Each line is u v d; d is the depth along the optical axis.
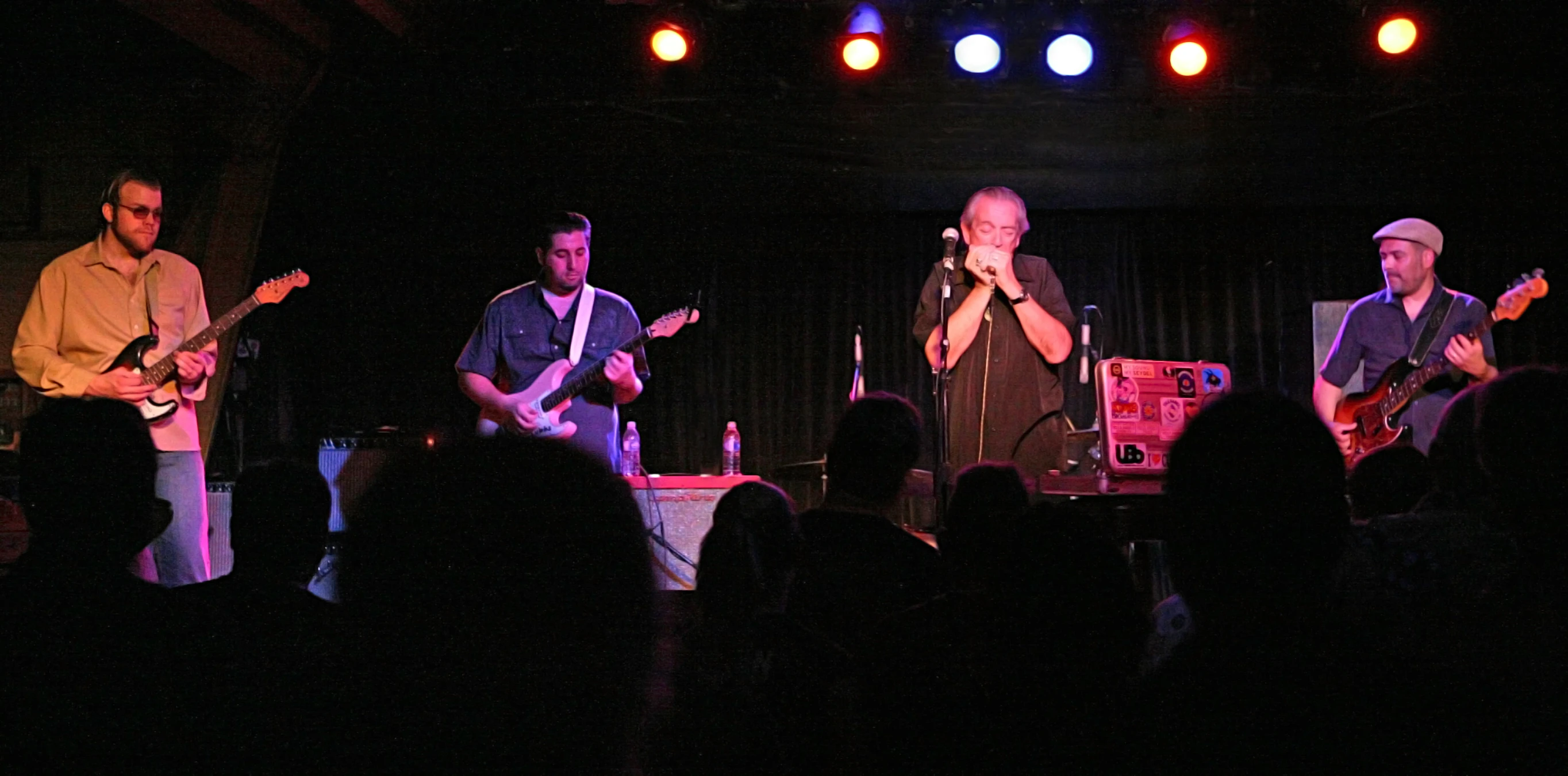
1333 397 4.45
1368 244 5.95
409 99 5.57
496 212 5.84
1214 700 1.09
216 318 5.38
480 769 0.83
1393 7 5.09
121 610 1.23
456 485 0.76
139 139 5.35
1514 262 5.86
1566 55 5.16
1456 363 4.09
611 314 4.35
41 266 5.27
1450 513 1.86
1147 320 6.09
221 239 5.38
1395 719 1.07
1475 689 1.09
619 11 5.48
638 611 0.79
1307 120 5.46
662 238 6.20
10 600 1.27
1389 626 1.51
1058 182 5.71
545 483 0.77
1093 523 1.48
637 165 5.72
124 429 1.41
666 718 1.42
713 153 5.68
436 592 0.76
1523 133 5.34
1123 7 5.38
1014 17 5.45
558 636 0.79
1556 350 5.81
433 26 5.44
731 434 5.93
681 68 5.55
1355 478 2.38
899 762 1.41
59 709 1.18
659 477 4.37
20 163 5.31
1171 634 1.82
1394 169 5.54
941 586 1.98
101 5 4.76
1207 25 5.27
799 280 6.27
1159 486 2.78
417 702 0.81
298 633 1.08
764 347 6.27
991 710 1.38
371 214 5.88
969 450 3.97
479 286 6.02
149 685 1.16
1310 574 1.07
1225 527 1.07
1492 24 5.18
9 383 5.15
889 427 2.09
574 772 0.83
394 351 6.01
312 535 1.47
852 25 5.24
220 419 5.53
